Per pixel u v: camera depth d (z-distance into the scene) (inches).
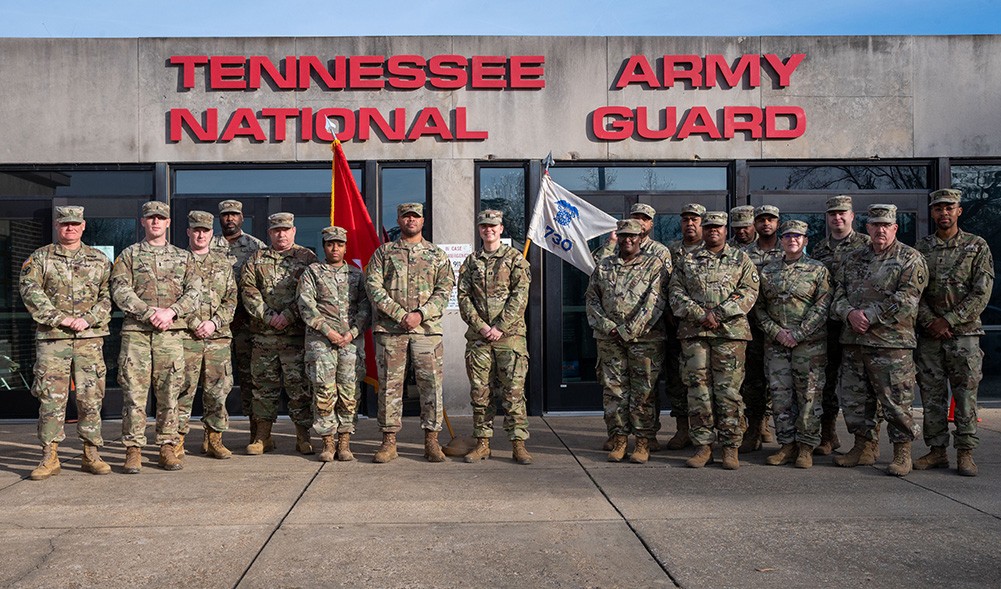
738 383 242.4
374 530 178.1
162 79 335.3
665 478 228.2
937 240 243.0
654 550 163.9
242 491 212.8
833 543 168.2
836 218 261.6
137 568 155.2
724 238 246.7
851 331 242.8
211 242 269.3
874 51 346.0
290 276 263.0
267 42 336.8
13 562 158.6
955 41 346.9
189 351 250.8
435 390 252.5
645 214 259.9
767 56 343.3
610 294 250.1
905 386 233.1
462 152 339.6
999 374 350.6
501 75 339.3
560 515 189.5
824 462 252.2
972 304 232.8
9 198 337.7
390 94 339.0
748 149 343.6
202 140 334.3
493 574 151.4
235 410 340.2
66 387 236.1
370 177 338.3
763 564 155.9
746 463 249.6
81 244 243.9
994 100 346.6
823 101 345.4
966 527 179.2
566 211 302.0
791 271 246.4
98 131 334.3
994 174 352.2
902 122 346.3
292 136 337.4
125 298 236.7
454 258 338.3
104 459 258.2
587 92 341.7
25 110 333.1
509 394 250.5
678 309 242.8
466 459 251.1
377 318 255.1
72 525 182.7
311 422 267.1
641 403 249.8
